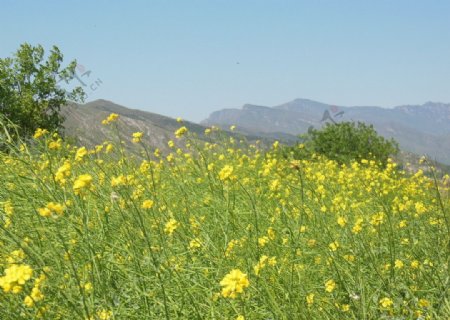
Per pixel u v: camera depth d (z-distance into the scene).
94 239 4.85
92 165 7.40
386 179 11.81
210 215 6.79
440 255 5.19
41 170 6.33
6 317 3.75
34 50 30.80
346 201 7.61
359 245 5.58
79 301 3.97
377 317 4.59
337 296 4.86
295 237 5.68
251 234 5.51
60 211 3.84
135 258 4.56
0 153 6.55
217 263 4.87
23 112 27.78
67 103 29.80
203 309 4.33
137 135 6.50
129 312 4.40
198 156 10.14
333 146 30.19
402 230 6.55
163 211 6.18
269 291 4.27
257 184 9.23
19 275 3.10
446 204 7.57
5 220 5.40
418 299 4.82
